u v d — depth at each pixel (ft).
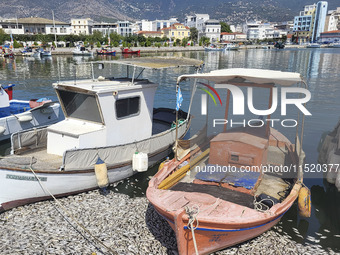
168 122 50.44
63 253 23.26
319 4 588.91
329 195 33.88
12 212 28.63
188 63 43.16
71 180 31.07
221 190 25.84
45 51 261.44
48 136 34.88
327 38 565.94
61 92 35.47
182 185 27.04
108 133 34.45
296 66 164.76
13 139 34.09
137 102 37.27
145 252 23.76
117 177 35.14
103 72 136.26
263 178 30.68
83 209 29.53
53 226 26.66
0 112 51.03
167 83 108.99
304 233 27.30
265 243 25.45
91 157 32.01
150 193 24.71
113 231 26.20
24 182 28.53
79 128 34.24
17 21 415.03
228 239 22.81
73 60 218.79
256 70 29.66
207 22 562.66
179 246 20.71
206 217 21.07
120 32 541.34
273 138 30.76
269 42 561.02
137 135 38.27
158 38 451.53
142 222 27.63
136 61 42.27
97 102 32.71
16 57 245.04
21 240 24.54
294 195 26.84
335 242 26.13
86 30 511.40
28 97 82.17
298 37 606.55
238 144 27.35
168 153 42.96
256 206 24.29
